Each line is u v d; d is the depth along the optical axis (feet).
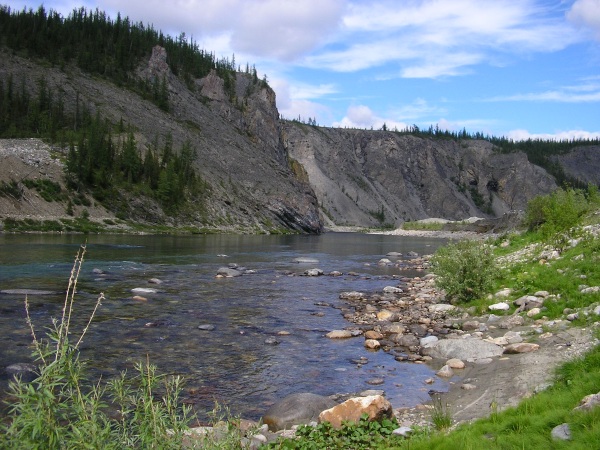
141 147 363.97
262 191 419.13
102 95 438.81
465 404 34.91
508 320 58.29
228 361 47.39
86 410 17.70
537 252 89.66
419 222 562.66
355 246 250.57
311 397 35.04
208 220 330.13
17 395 16.43
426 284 102.89
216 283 98.94
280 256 168.14
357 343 55.72
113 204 279.90
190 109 513.86
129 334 55.77
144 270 113.19
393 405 36.14
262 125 599.98
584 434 21.44
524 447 22.11
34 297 73.51
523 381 36.81
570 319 52.11
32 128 345.92
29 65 434.71
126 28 578.66
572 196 121.90
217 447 19.92
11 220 215.72
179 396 37.60
